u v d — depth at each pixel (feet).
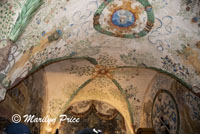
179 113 23.47
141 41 21.63
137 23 19.76
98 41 22.08
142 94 31.65
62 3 16.14
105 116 34.50
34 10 14.29
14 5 13.28
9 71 14.61
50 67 27.45
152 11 18.47
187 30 18.57
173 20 18.56
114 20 19.53
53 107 30.96
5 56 13.80
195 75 19.74
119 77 30.14
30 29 15.19
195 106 21.12
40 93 26.89
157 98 28.27
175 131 23.77
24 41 15.19
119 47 23.20
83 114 34.37
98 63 26.81
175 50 20.24
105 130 33.68
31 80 23.59
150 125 29.37
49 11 15.81
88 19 18.97
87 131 33.71
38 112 26.03
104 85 31.86
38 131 25.89
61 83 30.27
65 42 19.74
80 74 29.63
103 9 18.39
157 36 20.39
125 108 32.96
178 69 20.99
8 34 13.51
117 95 32.58
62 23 17.71
